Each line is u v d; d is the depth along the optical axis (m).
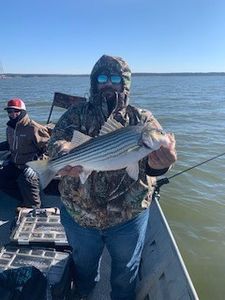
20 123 2.72
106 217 1.36
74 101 3.59
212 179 5.07
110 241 1.41
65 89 34.31
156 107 15.83
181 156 6.45
